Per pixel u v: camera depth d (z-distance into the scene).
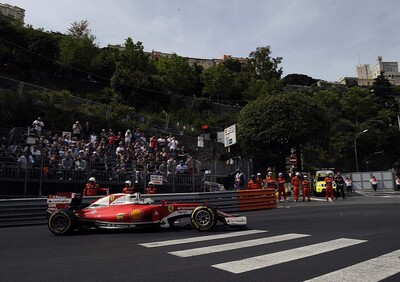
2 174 13.84
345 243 7.06
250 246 6.84
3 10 89.31
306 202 20.89
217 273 4.89
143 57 54.72
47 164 15.49
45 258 6.00
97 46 54.62
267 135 36.56
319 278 4.62
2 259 5.95
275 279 4.61
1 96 24.44
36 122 21.75
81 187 15.95
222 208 15.41
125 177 17.31
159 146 26.53
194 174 19.42
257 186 18.52
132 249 6.70
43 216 12.14
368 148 64.31
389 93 89.06
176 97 52.81
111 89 45.88
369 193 30.55
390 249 6.46
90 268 5.23
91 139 23.22
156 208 9.21
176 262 5.56
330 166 60.62
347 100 78.25
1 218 11.20
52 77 45.75
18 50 42.72
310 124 36.88
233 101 71.19
